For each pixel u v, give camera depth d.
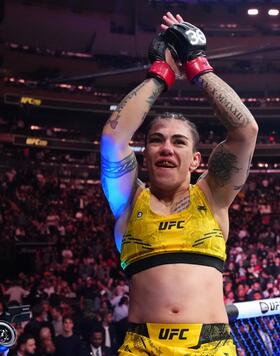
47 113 36.81
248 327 3.25
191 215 2.24
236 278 12.88
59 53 36.75
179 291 2.14
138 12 37.34
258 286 11.72
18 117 36.38
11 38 36.09
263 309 3.15
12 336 2.61
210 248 2.21
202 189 2.33
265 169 35.16
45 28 36.38
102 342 7.40
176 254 2.19
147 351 2.11
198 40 2.36
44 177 28.06
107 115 37.25
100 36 37.28
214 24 37.81
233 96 2.28
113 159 2.34
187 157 2.32
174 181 2.29
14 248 17.44
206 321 2.12
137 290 2.22
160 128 2.35
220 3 37.53
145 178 29.50
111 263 14.57
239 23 37.78
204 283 2.16
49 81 34.97
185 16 37.75
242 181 2.31
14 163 31.48
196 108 37.19
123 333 8.20
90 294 10.62
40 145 34.44
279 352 3.29
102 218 22.83
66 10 36.38
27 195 23.77
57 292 11.18
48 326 7.56
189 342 2.08
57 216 21.45
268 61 38.19
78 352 7.15
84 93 36.56
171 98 37.44
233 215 23.14
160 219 2.25
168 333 2.10
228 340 2.15
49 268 14.76
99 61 37.38
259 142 36.28
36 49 36.22
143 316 2.17
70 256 16.61
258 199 26.44
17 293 10.92
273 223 22.45
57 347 7.11
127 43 37.62
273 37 37.56
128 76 37.72
